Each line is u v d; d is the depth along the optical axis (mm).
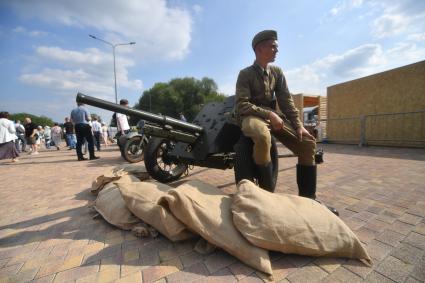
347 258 1488
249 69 2256
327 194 2775
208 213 1580
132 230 1908
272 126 2080
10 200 3078
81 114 6891
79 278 1401
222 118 3031
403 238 1717
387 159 5242
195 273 1396
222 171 4461
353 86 9688
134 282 1341
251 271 1392
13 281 1393
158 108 58562
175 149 3424
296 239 1425
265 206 1527
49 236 1965
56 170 5469
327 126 10930
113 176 3078
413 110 7684
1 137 7281
